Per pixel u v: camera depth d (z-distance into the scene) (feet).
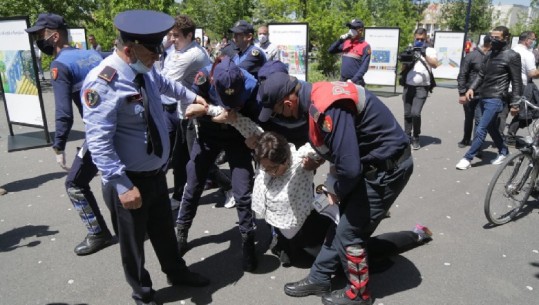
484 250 11.43
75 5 46.06
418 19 99.25
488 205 12.33
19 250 11.59
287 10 51.90
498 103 17.30
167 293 9.73
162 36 7.26
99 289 9.89
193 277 9.93
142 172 8.13
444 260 10.94
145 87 7.70
